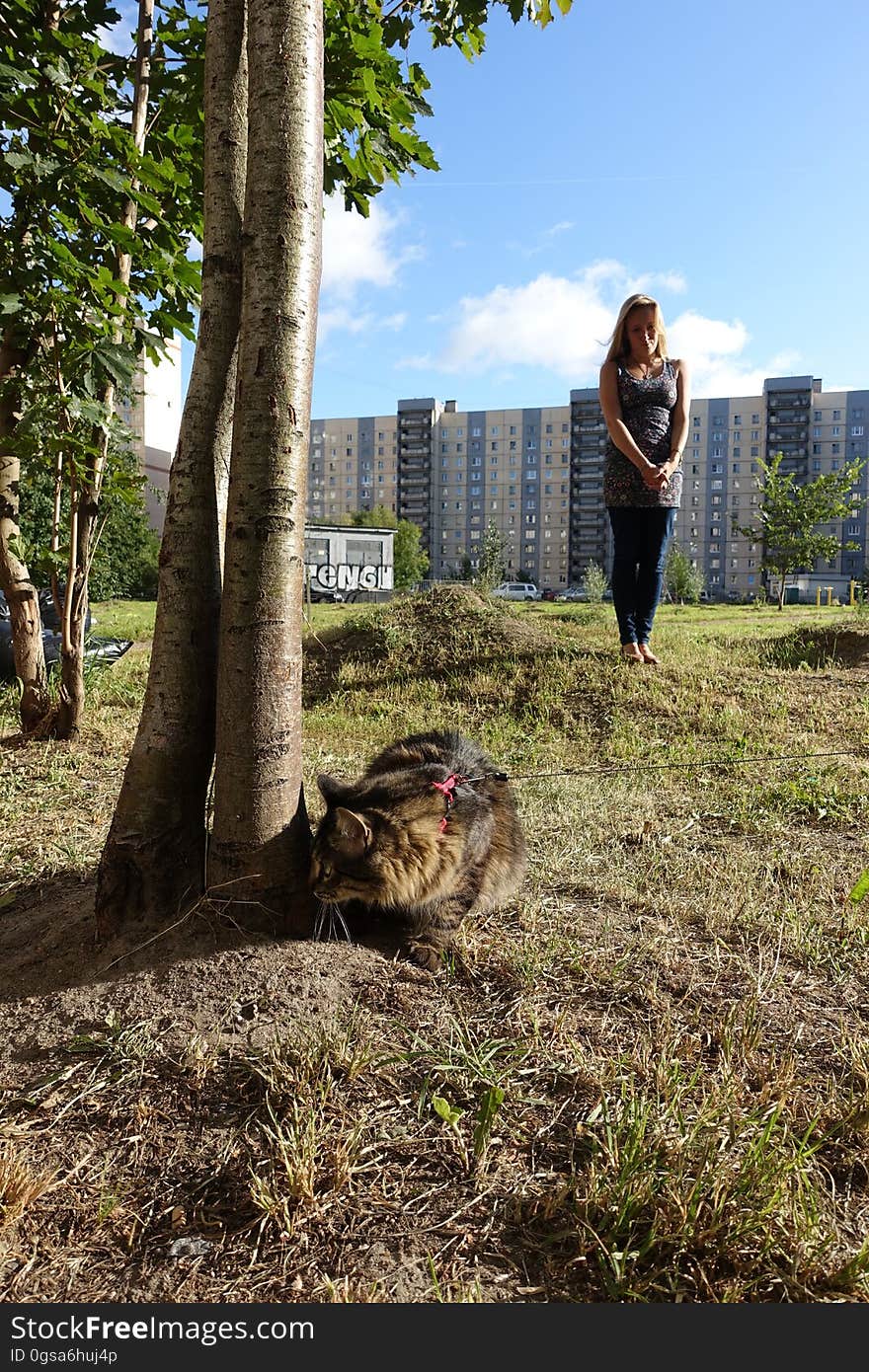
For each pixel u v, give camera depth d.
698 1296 1.65
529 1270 1.69
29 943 2.88
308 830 2.90
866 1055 2.34
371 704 7.46
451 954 2.87
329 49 4.20
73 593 5.73
